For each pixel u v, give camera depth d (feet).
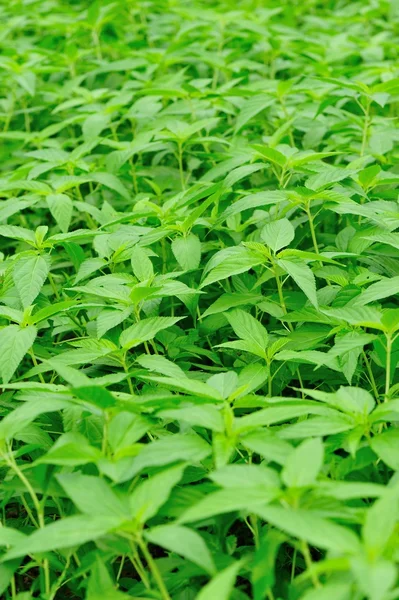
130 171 6.13
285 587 3.27
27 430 3.66
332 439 3.38
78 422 3.68
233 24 9.19
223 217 4.34
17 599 3.33
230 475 2.94
